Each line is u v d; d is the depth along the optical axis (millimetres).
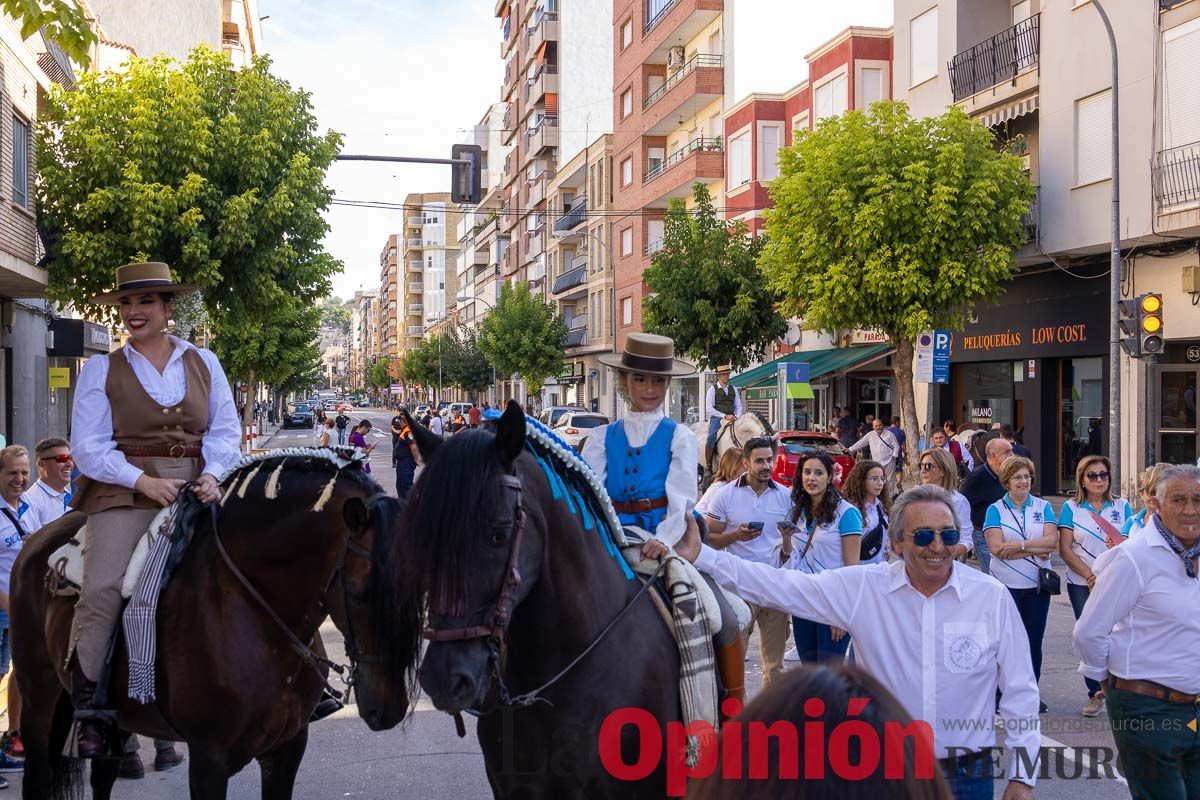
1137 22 18406
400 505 4469
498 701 3742
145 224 18719
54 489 7289
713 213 29672
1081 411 21828
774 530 7527
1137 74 18359
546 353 54344
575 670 3736
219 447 4957
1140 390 19234
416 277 139875
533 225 67875
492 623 3146
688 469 4332
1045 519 7957
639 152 43969
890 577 3965
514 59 74188
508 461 3299
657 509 4355
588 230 52281
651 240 43750
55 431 24859
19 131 18391
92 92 19500
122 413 4766
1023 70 21547
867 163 20172
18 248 17781
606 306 48812
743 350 29438
